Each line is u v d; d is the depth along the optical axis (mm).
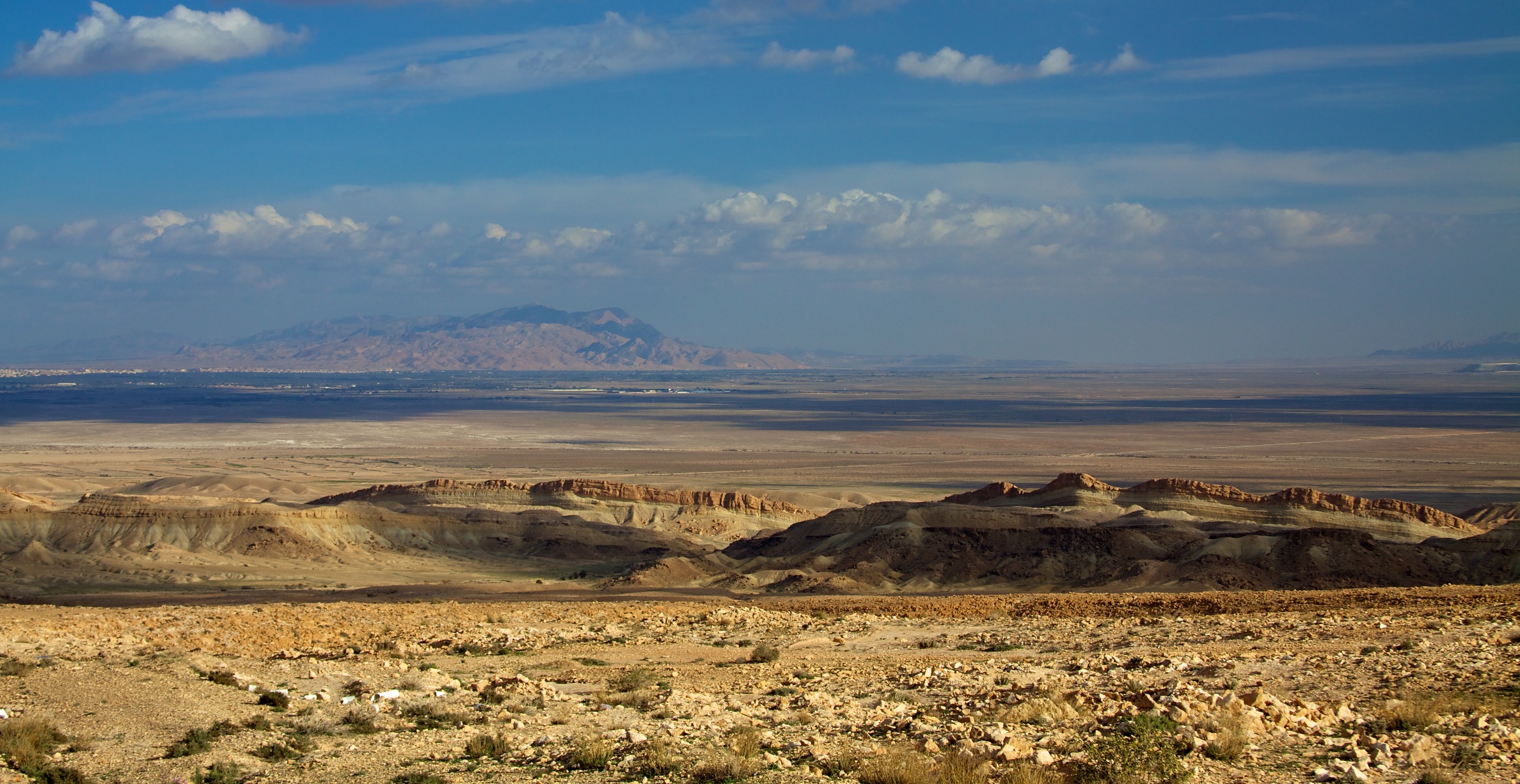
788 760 18625
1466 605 38719
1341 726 19438
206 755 20125
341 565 101188
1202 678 25594
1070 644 35281
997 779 16672
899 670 29891
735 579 87000
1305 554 78438
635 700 25234
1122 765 16141
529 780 18219
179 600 73188
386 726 22656
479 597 74375
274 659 31672
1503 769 16141
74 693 24469
